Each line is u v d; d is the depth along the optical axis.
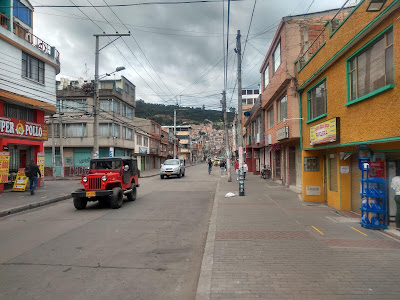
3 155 15.73
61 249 6.38
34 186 15.70
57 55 20.52
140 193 16.98
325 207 10.77
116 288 4.42
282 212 9.79
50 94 19.67
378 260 5.16
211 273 4.65
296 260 5.20
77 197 11.38
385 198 7.29
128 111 41.25
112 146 35.50
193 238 7.30
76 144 35.69
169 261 5.63
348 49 8.16
